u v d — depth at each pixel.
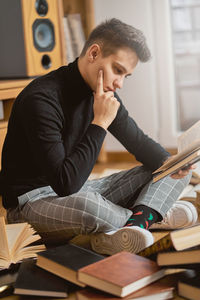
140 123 3.59
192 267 1.17
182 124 3.86
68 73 1.61
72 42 3.35
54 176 1.47
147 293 1.12
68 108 1.59
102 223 1.54
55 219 1.57
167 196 1.71
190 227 1.25
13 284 1.31
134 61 1.54
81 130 1.67
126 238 1.47
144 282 1.15
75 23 3.35
